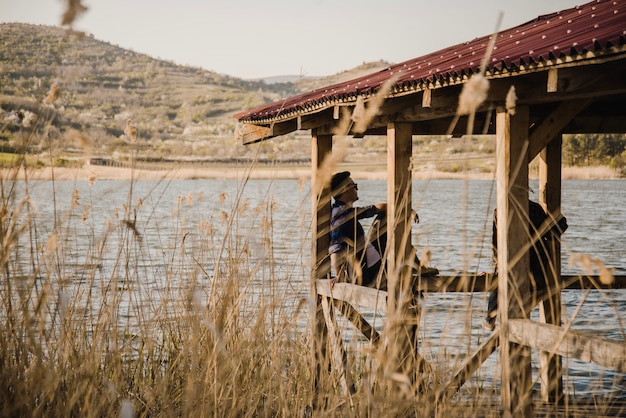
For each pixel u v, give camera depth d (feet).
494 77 16.53
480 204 175.22
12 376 12.02
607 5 21.68
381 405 12.09
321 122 26.07
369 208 25.79
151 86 574.15
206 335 14.37
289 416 15.16
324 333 24.91
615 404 19.75
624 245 87.35
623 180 267.39
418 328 16.94
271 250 16.17
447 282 19.40
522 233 17.76
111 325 15.25
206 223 19.94
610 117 26.16
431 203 181.37
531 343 16.40
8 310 12.30
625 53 13.09
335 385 15.93
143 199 15.49
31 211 12.71
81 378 13.00
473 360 16.97
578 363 31.35
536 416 19.34
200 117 528.22
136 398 14.93
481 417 15.85
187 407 12.76
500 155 17.76
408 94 19.80
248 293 16.07
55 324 14.24
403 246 14.69
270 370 15.23
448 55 24.64
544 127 18.88
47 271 12.92
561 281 23.39
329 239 26.05
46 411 12.54
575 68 14.78
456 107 19.30
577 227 113.70
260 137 29.09
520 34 22.35
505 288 17.54
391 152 22.04
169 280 17.90
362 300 22.20
